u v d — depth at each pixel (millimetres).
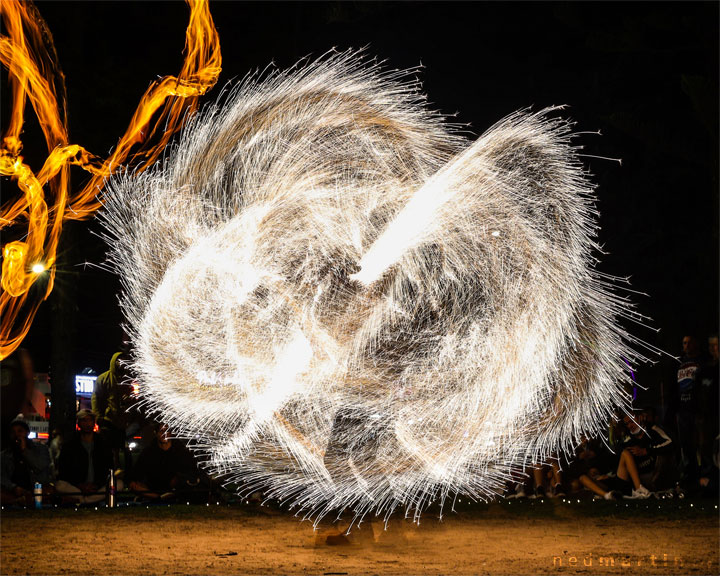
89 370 17594
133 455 12312
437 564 5992
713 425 10195
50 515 8828
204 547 6859
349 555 6418
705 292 23172
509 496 10312
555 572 5680
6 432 9789
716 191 16531
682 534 7383
